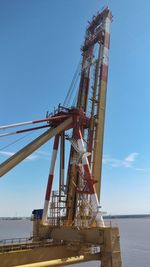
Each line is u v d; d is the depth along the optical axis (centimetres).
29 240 4356
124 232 18575
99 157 4859
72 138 4769
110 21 5694
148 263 7238
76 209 4775
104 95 5181
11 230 19412
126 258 7956
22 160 4184
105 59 5362
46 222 4797
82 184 4625
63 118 4766
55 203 4850
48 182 4922
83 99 5366
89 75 5538
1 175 3972
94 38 5609
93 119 5022
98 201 4491
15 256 3447
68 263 3697
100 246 3775
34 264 3375
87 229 3978
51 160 5009
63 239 4250
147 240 13125
